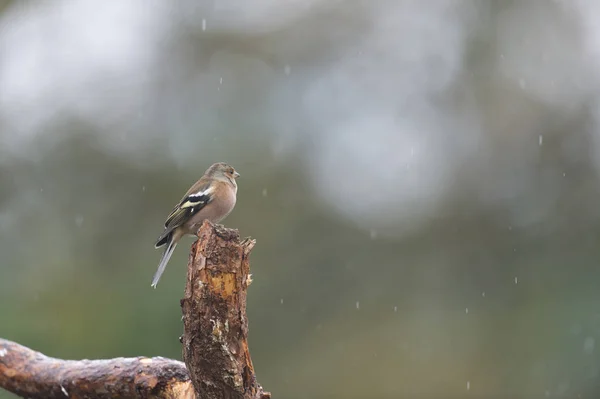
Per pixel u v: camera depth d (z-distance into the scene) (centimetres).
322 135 2088
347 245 1995
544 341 1722
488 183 2011
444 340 1844
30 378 657
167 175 1950
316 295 1945
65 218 1848
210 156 1983
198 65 2141
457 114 2089
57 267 1719
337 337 1884
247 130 2044
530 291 1862
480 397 1734
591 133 1973
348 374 1830
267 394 513
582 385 1600
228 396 507
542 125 2014
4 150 1848
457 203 2014
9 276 1673
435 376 1784
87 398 630
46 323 1552
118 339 1553
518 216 1966
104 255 1822
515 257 1938
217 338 494
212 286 493
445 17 2167
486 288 1928
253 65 2158
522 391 1681
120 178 1936
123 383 609
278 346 1877
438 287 1955
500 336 1817
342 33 2225
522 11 2091
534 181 1983
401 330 1883
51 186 1873
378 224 2019
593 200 1925
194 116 2061
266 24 2219
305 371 1830
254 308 1889
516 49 2078
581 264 1850
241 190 1980
